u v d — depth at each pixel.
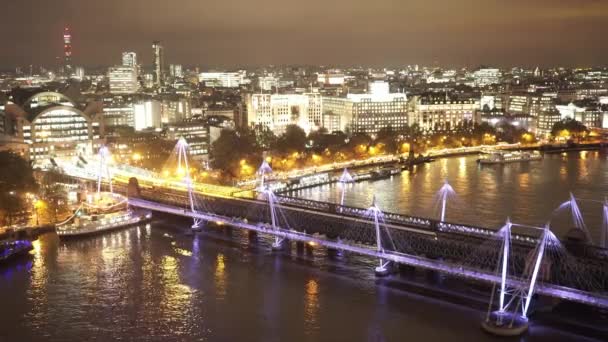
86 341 192.38
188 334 194.50
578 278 195.62
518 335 183.88
